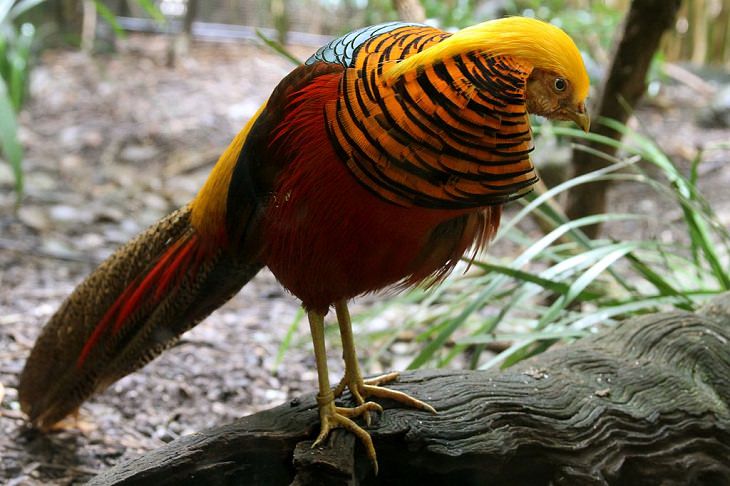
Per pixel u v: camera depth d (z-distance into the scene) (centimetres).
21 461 260
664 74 775
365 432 182
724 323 239
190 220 208
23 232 469
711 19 980
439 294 326
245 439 181
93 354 238
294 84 172
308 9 952
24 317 364
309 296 186
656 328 229
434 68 155
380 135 158
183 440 183
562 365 215
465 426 190
